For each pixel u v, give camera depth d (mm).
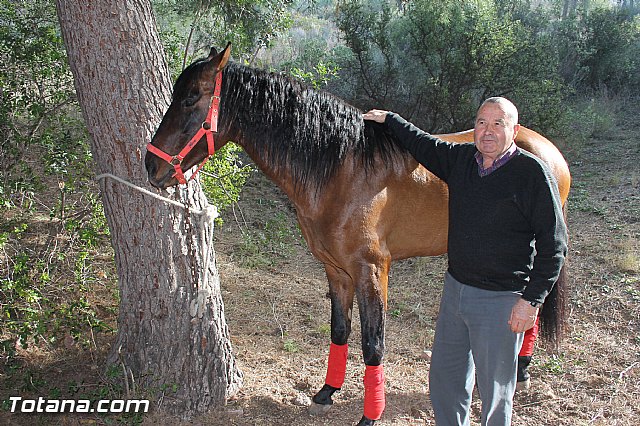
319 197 2963
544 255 2312
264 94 2916
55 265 3971
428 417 3293
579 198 6863
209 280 3275
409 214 3133
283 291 5055
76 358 3695
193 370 3211
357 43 9102
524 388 3473
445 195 3209
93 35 2885
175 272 3148
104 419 3105
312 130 2930
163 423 3127
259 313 4656
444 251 3416
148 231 3090
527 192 2350
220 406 3291
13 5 4645
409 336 4305
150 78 3021
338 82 9867
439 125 9156
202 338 3225
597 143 9406
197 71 2795
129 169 3025
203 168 4496
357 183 2939
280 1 6668
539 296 2307
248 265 5566
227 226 6441
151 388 3189
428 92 8844
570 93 11516
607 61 12102
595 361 3756
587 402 3348
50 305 3852
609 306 4406
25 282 3504
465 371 2768
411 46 9203
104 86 2939
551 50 10672
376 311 2967
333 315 3305
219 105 2867
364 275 2961
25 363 3605
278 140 2939
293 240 6336
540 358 3836
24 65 4562
